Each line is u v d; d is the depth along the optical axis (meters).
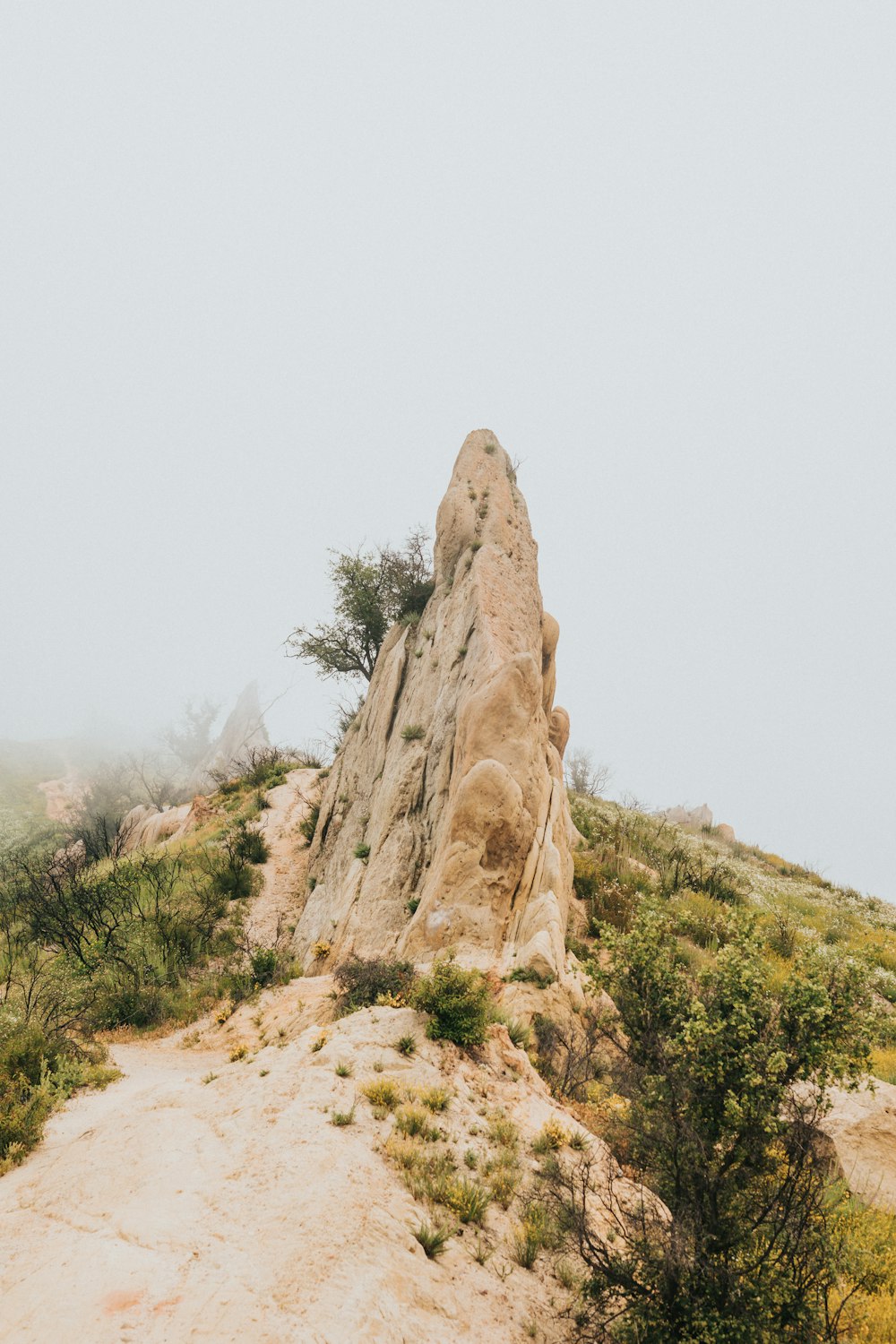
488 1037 9.62
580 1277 5.82
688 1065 5.37
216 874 23.67
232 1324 4.11
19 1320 4.23
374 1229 5.27
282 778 35.88
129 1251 4.86
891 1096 9.13
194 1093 7.91
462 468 25.45
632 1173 7.46
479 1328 4.82
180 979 17.44
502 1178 6.73
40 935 19.88
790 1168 5.16
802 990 5.25
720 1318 4.61
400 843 17.33
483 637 18.75
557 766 21.52
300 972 17.34
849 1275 6.23
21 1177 6.58
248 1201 5.51
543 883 14.92
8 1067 9.39
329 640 34.25
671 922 6.35
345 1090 7.51
